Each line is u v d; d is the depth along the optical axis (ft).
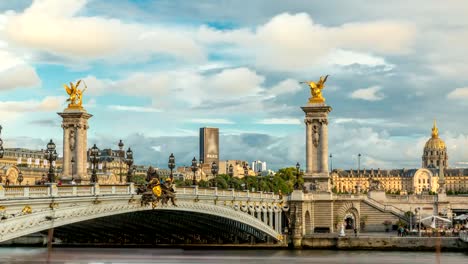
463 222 590.55
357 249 469.57
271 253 431.84
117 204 283.38
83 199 256.11
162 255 372.79
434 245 457.68
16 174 525.75
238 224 435.53
